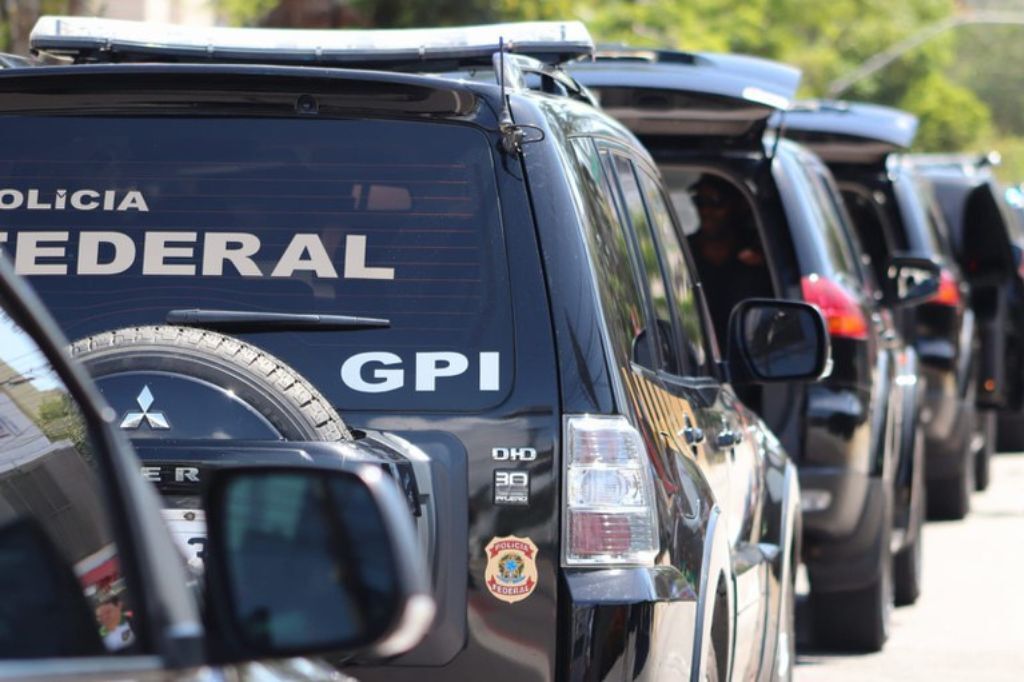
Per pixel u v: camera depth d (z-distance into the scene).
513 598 14.31
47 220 15.05
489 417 14.45
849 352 28.62
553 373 14.54
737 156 28.36
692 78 26.52
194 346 13.47
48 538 8.77
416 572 8.78
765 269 29.19
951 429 46.72
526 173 14.95
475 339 14.63
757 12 143.00
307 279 14.85
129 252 14.98
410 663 14.23
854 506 29.09
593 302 14.72
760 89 26.48
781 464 22.39
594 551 14.36
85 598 8.88
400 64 19.58
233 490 8.97
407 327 14.66
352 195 14.99
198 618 8.74
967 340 48.53
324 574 8.91
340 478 8.97
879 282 43.22
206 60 19.38
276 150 15.09
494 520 14.34
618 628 14.20
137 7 73.88
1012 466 64.88
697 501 15.92
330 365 14.59
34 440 10.16
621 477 14.47
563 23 19.53
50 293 14.91
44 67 15.13
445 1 63.62
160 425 13.32
